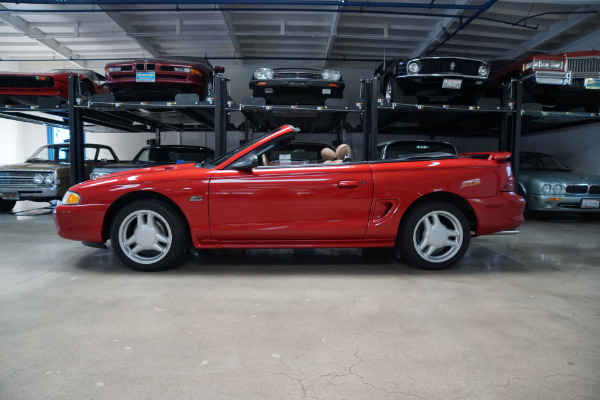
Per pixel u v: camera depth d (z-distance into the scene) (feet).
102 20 28.27
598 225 20.47
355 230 10.36
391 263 11.57
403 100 19.63
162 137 40.50
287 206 10.18
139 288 8.93
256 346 5.98
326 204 10.23
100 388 4.80
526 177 22.08
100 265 11.12
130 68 19.10
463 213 10.87
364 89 20.16
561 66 19.21
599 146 27.17
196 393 4.71
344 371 5.25
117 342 6.08
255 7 26.12
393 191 10.30
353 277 10.00
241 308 7.64
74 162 20.06
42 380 4.97
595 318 7.20
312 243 10.51
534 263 11.69
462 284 9.41
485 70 19.07
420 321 7.01
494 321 7.02
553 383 4.96
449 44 31.89
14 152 42.80
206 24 28.78
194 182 10.11
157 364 5.41
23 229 17.75
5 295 8.37
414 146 19.03
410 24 28.66
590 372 5.24
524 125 27.09
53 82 21.04
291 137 10.57
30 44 34.30
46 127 44.39
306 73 20.08
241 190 10.11
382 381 5.00
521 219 10.91
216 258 12.17
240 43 33.09
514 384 4.94
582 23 26.71
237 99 38.11
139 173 10.77
